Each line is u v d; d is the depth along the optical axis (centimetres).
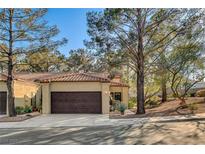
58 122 2017
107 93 2714
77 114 2633
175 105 2906
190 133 1390
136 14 2241
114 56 2341
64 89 2769
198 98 3397
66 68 4809
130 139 1286
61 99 2762
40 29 2406
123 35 2295
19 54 2444
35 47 2425
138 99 2452
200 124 1695
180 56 2419
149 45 2447
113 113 2700
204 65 2588
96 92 2745
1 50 2380
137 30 2311
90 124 1873
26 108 2980
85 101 2745
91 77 2823
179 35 2317
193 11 2231
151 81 3281
